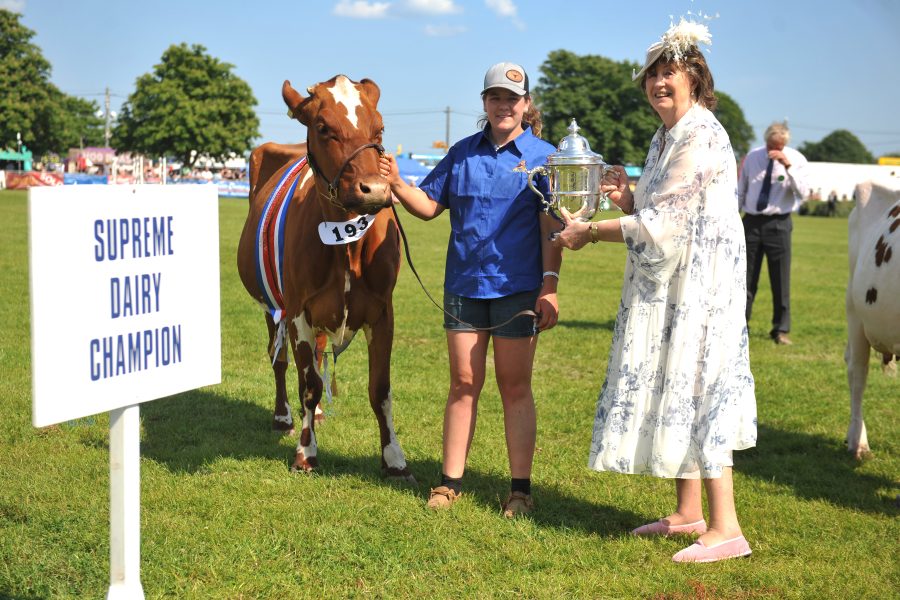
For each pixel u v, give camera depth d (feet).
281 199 18.70
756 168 32.07
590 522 14.52
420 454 18.25
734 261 12.85
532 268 14.57
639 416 13.00
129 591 9.43
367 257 15.89
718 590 12.03
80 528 13.48
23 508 14.25
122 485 9.29
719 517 13.19
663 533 13.89
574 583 12.09
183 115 215.92
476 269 14.53
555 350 29.91
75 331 8.45
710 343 12.76
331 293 15.93
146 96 221.66
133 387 9.09
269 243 18.49
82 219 8.45
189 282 9.68
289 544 13.15
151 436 19.06
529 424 14.90
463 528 13.98
